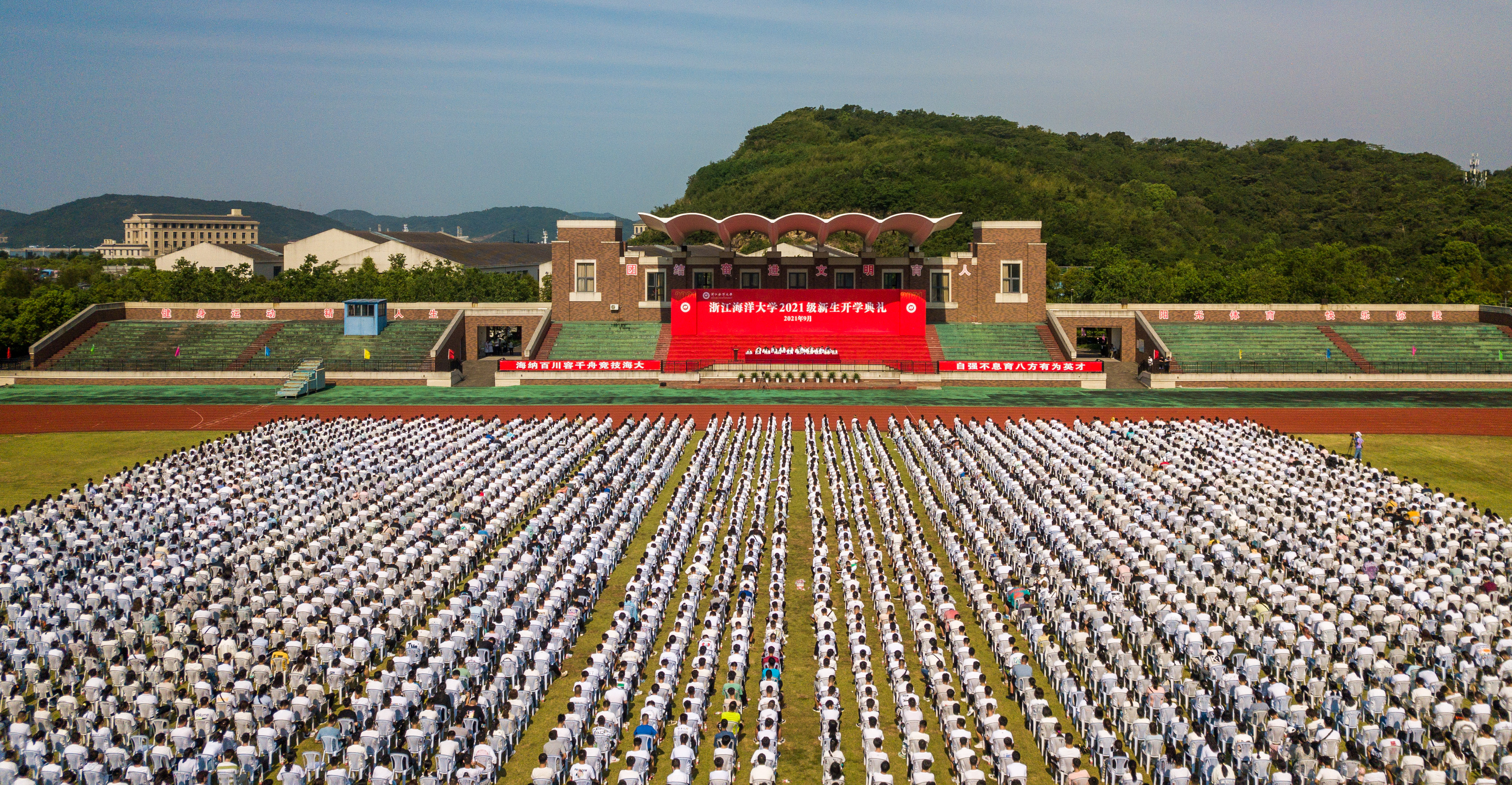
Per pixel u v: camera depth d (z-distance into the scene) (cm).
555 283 11162
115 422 8075
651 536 4916
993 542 4559
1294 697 3170
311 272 14588
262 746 2797
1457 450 7156
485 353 11688
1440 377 9881
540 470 5606
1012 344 10788
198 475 5456
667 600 3841
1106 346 11706
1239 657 3297
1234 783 2633
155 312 11162
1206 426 7094
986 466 5962
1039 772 2853
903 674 3003
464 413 8412
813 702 3244
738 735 2975
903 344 10444
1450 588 3759
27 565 3900
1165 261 17762
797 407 8775
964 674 3134
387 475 5512
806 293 10494
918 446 6444
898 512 5000
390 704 3036
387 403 8894
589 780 2611
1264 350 10438
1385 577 3816
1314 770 2667
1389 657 3375
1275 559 4228
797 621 3884
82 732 2836
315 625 3484
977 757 2814
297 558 4025
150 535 4475
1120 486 5231
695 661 3388
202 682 3020
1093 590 3841
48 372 9994
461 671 3181
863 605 3912
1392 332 10756
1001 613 3906
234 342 10631
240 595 3803
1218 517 4625
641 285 11169
